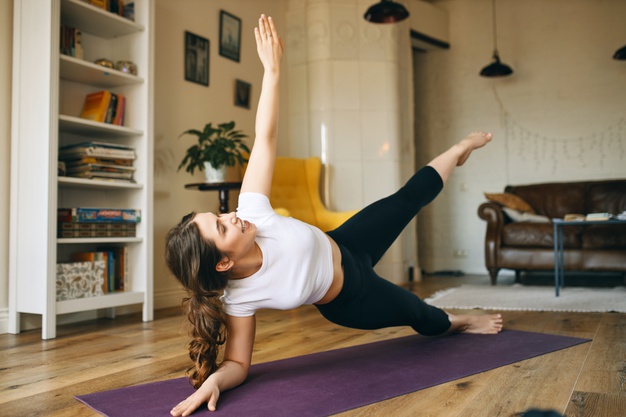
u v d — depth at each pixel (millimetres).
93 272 3084
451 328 2451
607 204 5363
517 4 6336
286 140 5383
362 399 1541
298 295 1670
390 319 1984
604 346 2221
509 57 6355
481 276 5980
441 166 2244
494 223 4961
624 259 4484
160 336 2717
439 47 6562
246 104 4844
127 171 3311
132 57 3438
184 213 4152
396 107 5391
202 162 3898
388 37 5414
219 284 1589
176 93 4133
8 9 3035
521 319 2975
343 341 2461
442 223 6641
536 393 1576
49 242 2758
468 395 1574
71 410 1523
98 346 2492
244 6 4895
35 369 2051
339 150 5223
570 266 4656
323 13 5285
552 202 5625
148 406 1521
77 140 3393
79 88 3389
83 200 3404
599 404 1459
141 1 3426
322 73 5250
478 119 6496
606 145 5875
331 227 4676
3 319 2902
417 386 1659
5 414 1502
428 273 6500
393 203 2102
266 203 1743
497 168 6363
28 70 2904
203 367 1609
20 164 2914
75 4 2979
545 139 6148
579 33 6027
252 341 1743
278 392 1633
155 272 3859
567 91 6062
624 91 5809
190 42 4273
